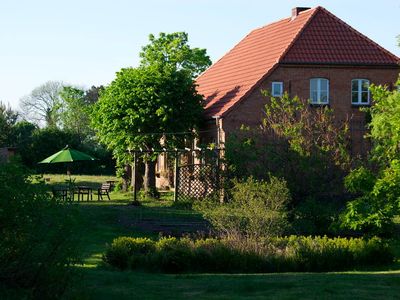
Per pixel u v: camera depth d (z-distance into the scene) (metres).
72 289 11.93
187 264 19.48
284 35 44.66
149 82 41.03
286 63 40.47
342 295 14.25
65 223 11.55
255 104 39.97
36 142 67.81
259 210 21.11
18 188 11.24
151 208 33.88
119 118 41.00
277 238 21.20
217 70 49.38
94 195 43.81
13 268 11.33
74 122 91.81
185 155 43.28
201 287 15.42
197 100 42.09
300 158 28.09
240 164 30.70
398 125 21.70
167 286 15.57
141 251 20.48
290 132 29.19
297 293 14.49
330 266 19.92
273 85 40.47
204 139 42.53
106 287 15.16
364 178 21.31
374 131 26.28
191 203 34.31
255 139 30.09
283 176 28.03
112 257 20.02
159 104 40.56
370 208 21.11
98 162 68.62
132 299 13.80
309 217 25.92
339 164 28.23
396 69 42.19
